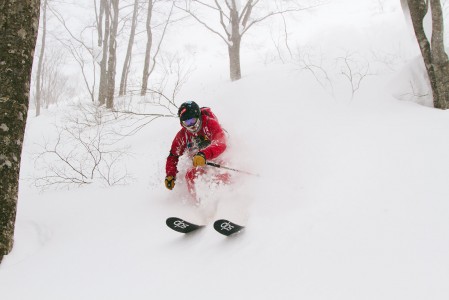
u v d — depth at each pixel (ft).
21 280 8.16
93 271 8.06
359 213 7.38
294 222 7.75
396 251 6.07
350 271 5.90
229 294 6.15
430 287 5.15
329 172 9.43
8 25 9.47
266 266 6.63
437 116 11.84
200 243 8.22
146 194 12.48
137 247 8.81
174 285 6.83
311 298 5.55
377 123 11.96
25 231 10.65
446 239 6.02
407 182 7.99
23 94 9.77
